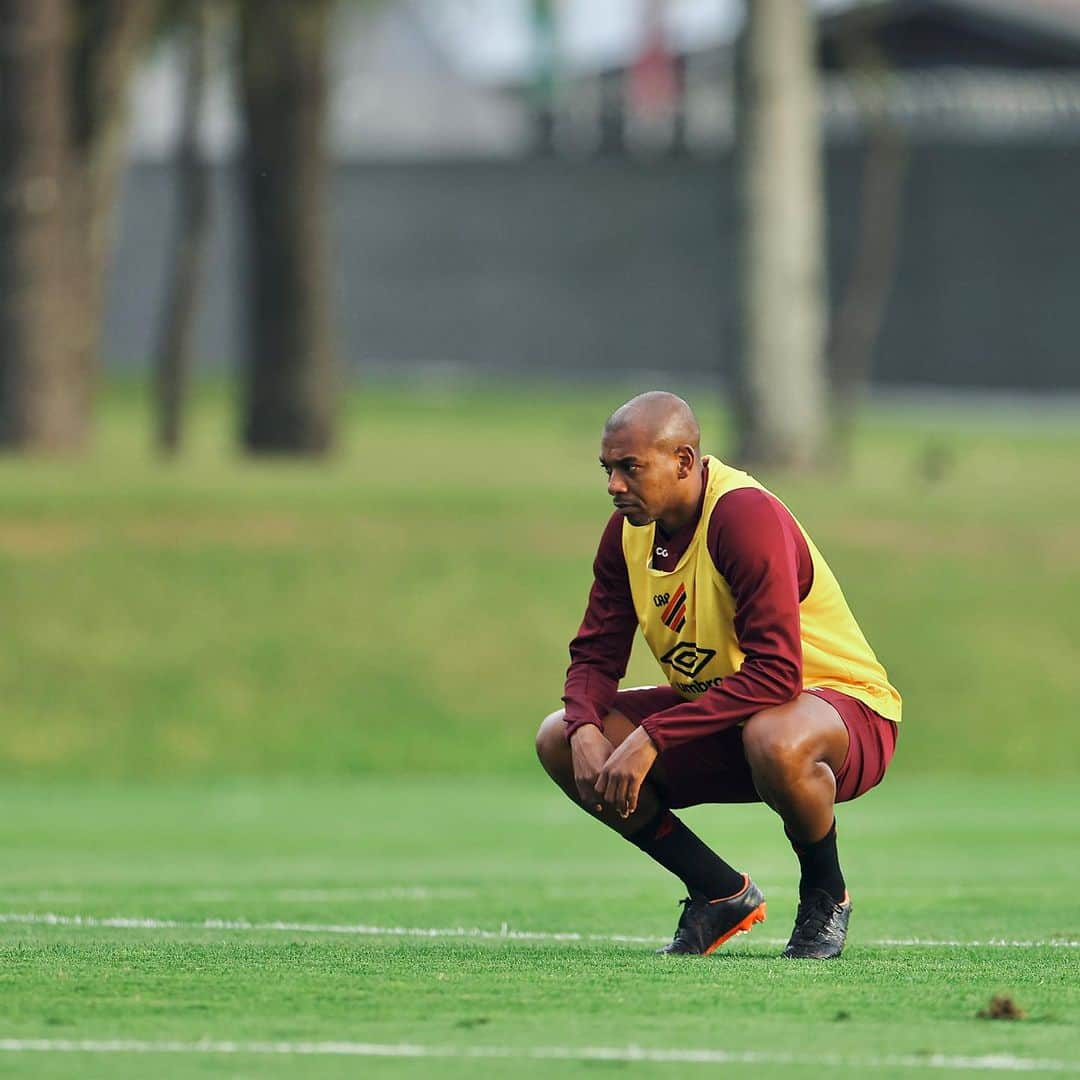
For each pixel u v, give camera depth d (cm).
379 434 11388
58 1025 1564
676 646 2028
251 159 9794
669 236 14175
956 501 8306
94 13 8688
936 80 15025
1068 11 15112
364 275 14775
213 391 14025
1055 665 6538
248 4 9319
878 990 1753
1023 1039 1527
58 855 3766
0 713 5894
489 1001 1678
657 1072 1398
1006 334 13400
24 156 7950
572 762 2084
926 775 5831
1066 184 13262
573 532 7506
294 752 5822
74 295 8469
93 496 7394
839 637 2041
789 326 8531
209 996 1698
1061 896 2992
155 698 6031
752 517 1948
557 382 14288
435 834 4244
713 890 2120
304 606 6638
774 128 8456
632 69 15362
